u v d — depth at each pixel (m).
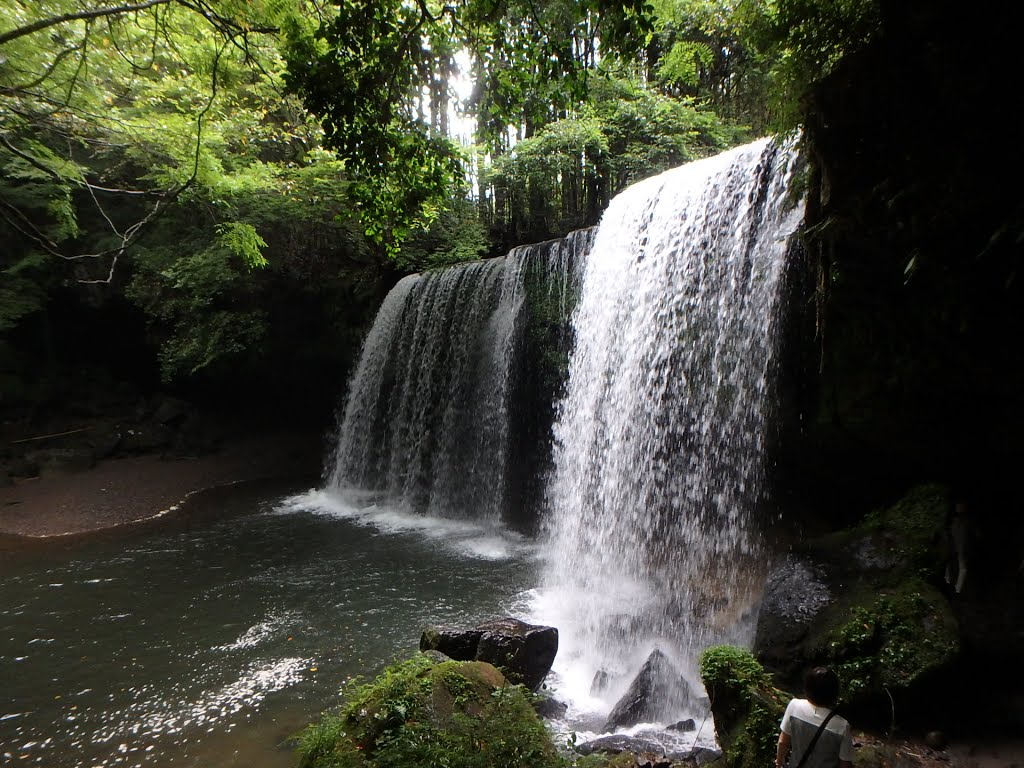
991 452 5.93
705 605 8.05
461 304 16.09
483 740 4.37
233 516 15.44
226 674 7.39
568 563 11.41
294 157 18.97
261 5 7.96
